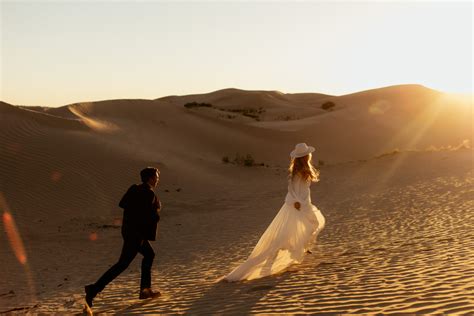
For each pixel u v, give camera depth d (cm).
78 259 1323
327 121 6706
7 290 997
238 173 3095
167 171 2767
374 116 7362
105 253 1390
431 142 6253
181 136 4356
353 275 717
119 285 931
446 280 616
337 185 2538
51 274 1144
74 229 1781
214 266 1008
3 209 1983
